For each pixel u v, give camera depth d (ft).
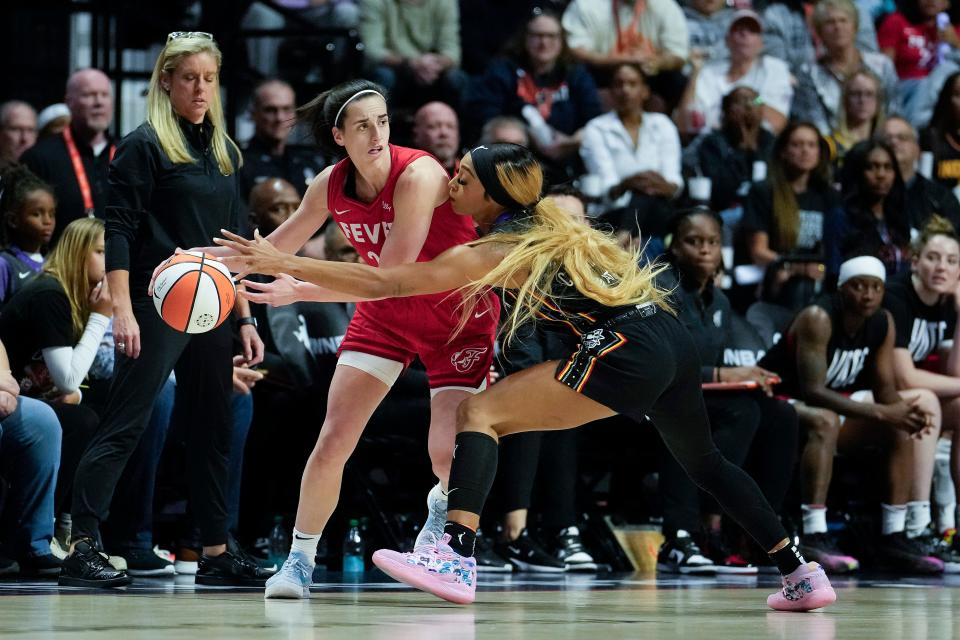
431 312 36.45
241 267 34.35
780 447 60.80
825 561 61.26
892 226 79.36
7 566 44.14
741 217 79.51
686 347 32.60
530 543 56.95
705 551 61.05
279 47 80.18
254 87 78.18
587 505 62.80
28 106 69.46
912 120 95.25
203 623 25.86
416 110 82.89
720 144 83.41
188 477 42.88
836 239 77.77
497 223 33.91
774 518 34.09
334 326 59.31
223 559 42.75
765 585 48.78
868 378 65.62
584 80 84.23
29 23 75.20
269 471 56.59
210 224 42.19
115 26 69.72
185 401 42.63
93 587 39.06
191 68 41.37
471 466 31.68
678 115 88.02
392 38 84.23
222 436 42.75
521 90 82.99
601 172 80.74
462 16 87.51
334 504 36.50
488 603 34.78
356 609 31.12
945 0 97.91
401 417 56.75
